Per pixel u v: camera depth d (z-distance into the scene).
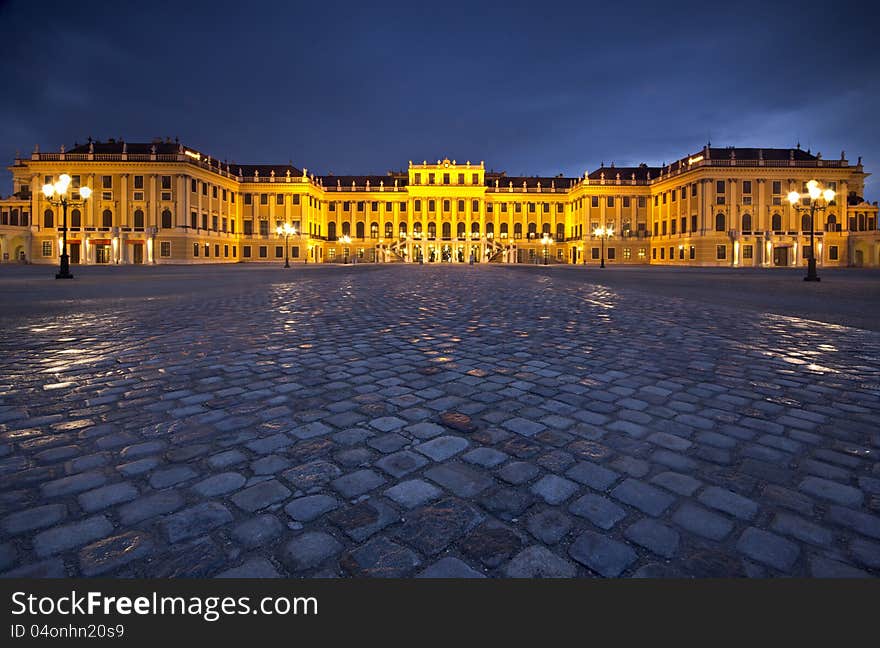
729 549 2.06
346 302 11.97
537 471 2.73
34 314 9.03
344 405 3.85
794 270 40.75
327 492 2.51
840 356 5.58
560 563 1.99
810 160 64.75
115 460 2.85
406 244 86.44
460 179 86.50
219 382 4.48
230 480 2.63
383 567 1.97
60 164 62.38
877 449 3.01
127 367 5.01
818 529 2.19
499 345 6.28
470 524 2.24
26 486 2.54
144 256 62.97
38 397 4.00
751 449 3.02
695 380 4.57
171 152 66.06
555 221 87.81
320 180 88.25
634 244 77.44
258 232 78.12
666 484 2.59
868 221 70.12
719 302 11.84
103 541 2.11
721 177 63.59
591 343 6.41
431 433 3.27
